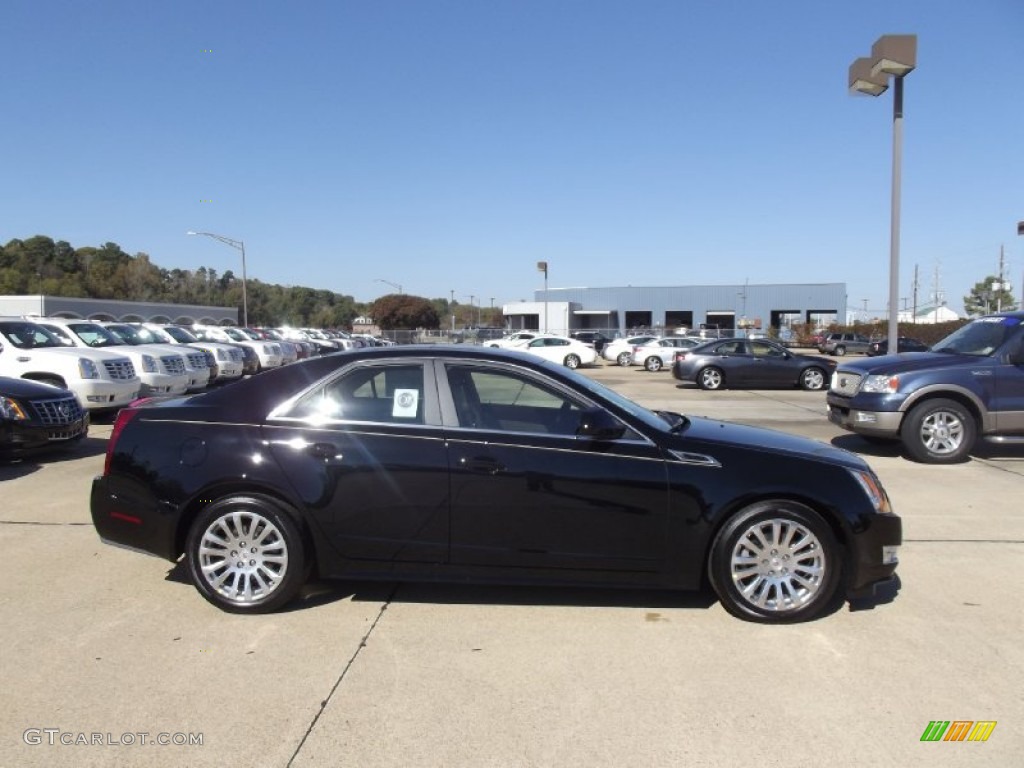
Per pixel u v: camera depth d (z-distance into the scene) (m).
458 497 4.00
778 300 71.56
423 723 2.99
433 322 91.25
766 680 3.36
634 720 3.02
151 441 4.19
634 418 4.13
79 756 2.76
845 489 3.99
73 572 4.75
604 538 3.99
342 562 4.09
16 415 8.06
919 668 3.49
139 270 93.88
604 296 75.94
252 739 2.88
